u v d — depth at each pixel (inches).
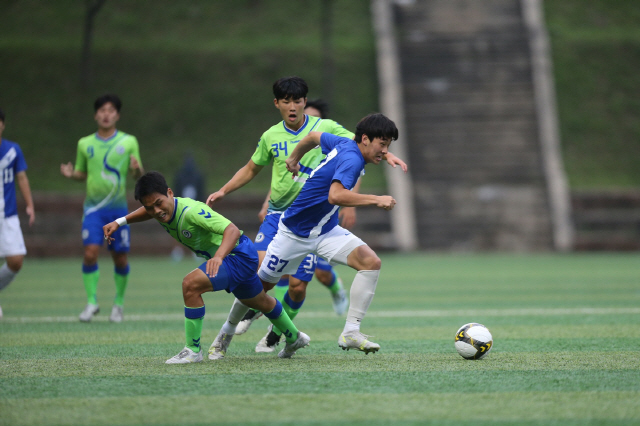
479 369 748.6
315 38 4736.7
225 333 842.8
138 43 4653.1
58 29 4845.0
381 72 4286.4
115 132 1310.3
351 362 805.9
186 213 774.5
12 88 4242.1
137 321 1264.8
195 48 4584.2
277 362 806.5
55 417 551.8
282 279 1093.8
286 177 965.2
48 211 3353.8
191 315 792.9
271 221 974.4
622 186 3764.8
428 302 1572.3
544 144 3897.6
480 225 3570.4
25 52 4466.0
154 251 3388.3
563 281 2075.5
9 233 1213.1
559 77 4424.2
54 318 1312.7
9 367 773.9
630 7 5177.2
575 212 3563.0
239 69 4431.6
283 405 585.0
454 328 1150.3
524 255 3302.2
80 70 4382.4
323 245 833.5
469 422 530.9
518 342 969.5
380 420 536.7
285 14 5007.4
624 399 604.7
